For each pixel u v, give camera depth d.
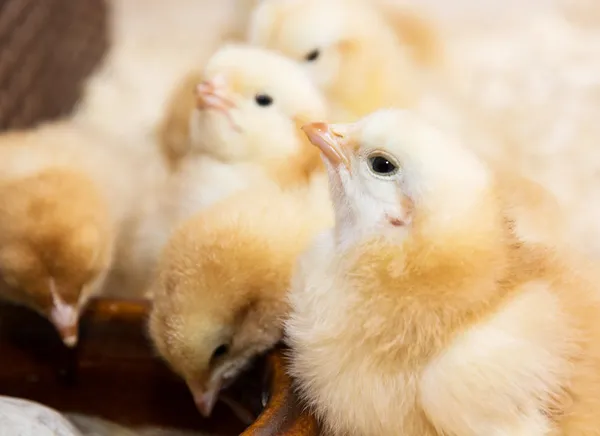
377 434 0.26
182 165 0.34
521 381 0.25
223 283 0.28
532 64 0.48
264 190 0.30
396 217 0.26
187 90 0.38
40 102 0.43
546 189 0.34
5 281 0.31
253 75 0.32
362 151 0.27
